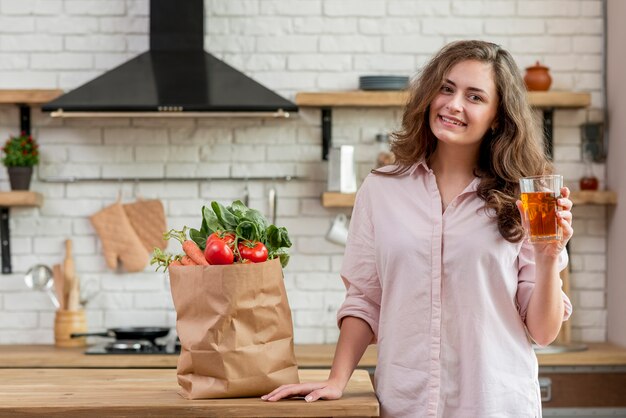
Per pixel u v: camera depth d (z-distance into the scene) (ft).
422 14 16.94
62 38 16.84
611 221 16.70
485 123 8.24
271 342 8.05
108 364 14.78
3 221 16.79
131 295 16.92
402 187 8.49
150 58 15.99
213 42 16.87
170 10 16.21
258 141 16.92
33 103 16.39
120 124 16.92
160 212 16.80
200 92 15.21
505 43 17.01
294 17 16.90
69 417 7.66
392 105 16.17
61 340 16.26
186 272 7.94
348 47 16.92
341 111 16.93
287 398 8.04
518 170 8.35
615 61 16.49
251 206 16.92
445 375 8.08
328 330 16.87
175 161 16.93
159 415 7.66
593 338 16.94
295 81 16.90
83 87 15.34
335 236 16.46
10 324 16.85
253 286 7.87
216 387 7.90
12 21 16.83
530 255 8.28
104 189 16.94
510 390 8.03
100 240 16.92
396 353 8.21
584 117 16.99
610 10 16.71
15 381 9.02
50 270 16.74
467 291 8.05
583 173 16.99
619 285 16.34
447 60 8.27
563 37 17.02
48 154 16.88
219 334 7.86
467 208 8.25
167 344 16.16
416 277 8.14
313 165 16.94
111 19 16.85
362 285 8.68
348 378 8.45
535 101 16.17
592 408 14.84
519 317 8.21
